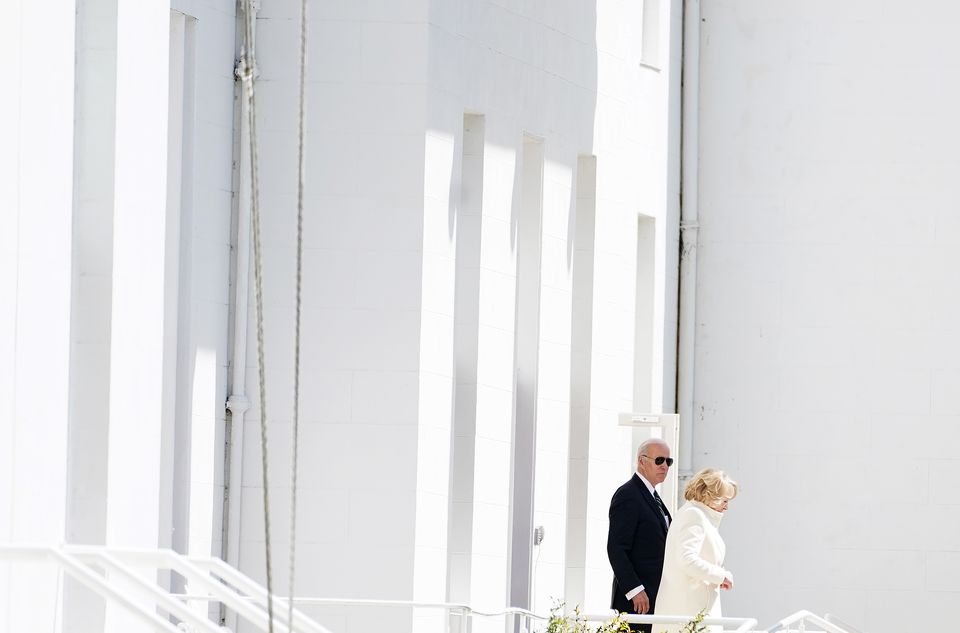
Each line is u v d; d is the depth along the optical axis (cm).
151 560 2022
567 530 3984
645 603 3008
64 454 2370
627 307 4153
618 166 4109
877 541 4428
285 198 3462
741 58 4541
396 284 3456
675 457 3944
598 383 4022
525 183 3869
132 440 2539
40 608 2283
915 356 4447
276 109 3472
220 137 3406
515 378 3766
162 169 2648
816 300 4481
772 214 4509
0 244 2216
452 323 3531
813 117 4509
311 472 3438
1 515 2219
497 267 3709
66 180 2369
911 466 4431
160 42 2638
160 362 2633
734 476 4481
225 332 3412
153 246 2619
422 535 3434
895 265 4466
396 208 3469
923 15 4497
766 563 4459
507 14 3738
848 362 4462
